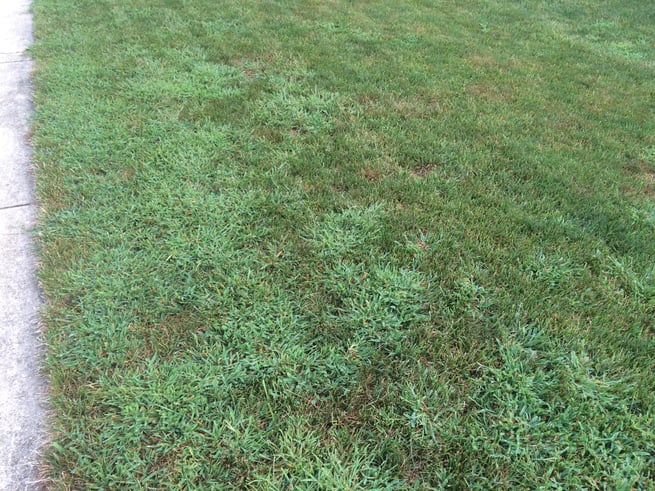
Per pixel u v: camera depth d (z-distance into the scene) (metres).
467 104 4.57
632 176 3.70
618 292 2.60
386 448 1.89
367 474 1.81
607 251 2.86
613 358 2.22
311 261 2.69
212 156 3.54
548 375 2.13
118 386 2.05
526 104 4.70
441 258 2.74
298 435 1.91
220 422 1.95
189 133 3.79
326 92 4.54
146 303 2.44
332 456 1.83
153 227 2.89
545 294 2.54
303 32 6.06
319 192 3.20
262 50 5.44
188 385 2.05
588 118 4.57
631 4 8.59
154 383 2.06
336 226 2.90
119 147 3.64
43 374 2.14
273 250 2.74
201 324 2.35
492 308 2.46
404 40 6.13
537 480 1.79
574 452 1.88
